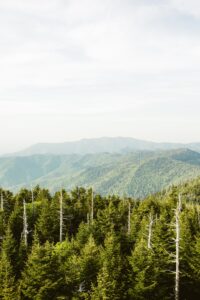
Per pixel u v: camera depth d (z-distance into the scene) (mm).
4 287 42219
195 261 51438
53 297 42094
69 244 61281
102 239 70125
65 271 45531
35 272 42344
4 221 73812
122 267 44938
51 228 73438
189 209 91125
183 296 50250
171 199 93625
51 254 44375
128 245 62312
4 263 45125
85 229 69875
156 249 53344
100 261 47531
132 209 97188
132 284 44000
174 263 50938
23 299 42188
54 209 80000
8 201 93438
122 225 79000
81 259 47375
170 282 49156
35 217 78750
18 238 72438
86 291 44969
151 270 44406
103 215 76500
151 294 44125
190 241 56094
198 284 50719
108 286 41688
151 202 93125
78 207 89188
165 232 56938
